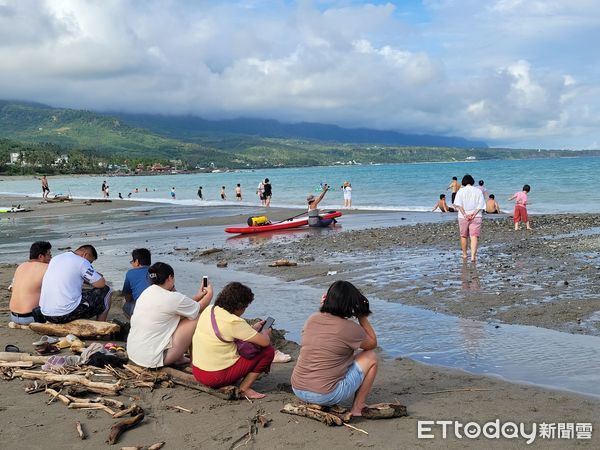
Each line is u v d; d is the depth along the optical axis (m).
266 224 23.31
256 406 5.64
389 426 5.06
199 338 5.92
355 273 12.62
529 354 6.93
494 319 8.49
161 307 6.48
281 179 99.44
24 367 6.93
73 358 7.04
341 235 19.83
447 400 5.65
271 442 4.82
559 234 18.08
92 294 8.48
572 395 5.62
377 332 8.17
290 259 15.12
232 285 5.95
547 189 43.34
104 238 21.91
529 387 5.89
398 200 38.75
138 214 33.31
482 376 6.29
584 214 24.92
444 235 18.44
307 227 23.67
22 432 5.15
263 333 6.18
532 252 14.34
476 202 13.22
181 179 126.50
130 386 6.27
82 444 4.88
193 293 11.40
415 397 5.79
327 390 5.09
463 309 9.12
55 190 82.62
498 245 16.12
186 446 4.82
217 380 5.84
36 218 33.06
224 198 46.19
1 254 18.55
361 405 5.32
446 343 7.52
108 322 8.30
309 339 5.20
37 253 9.00
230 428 5.13
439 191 47.09
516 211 19.83
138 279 8.19
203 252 16.62
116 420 5.36
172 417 5.44
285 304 10.10
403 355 7.16
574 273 11.29
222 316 5.81
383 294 10.48
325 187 23.59
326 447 4.68
